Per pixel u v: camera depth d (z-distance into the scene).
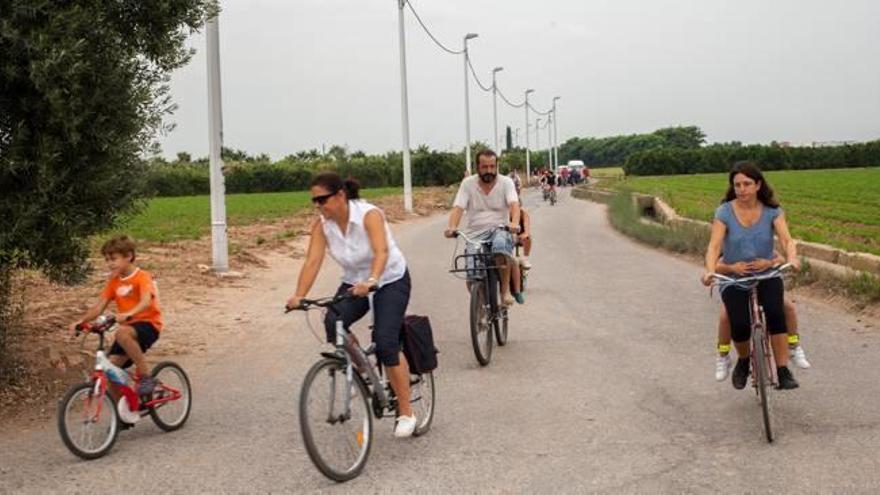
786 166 114.12
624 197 41.06
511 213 10.06
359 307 6.48
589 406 7.67
